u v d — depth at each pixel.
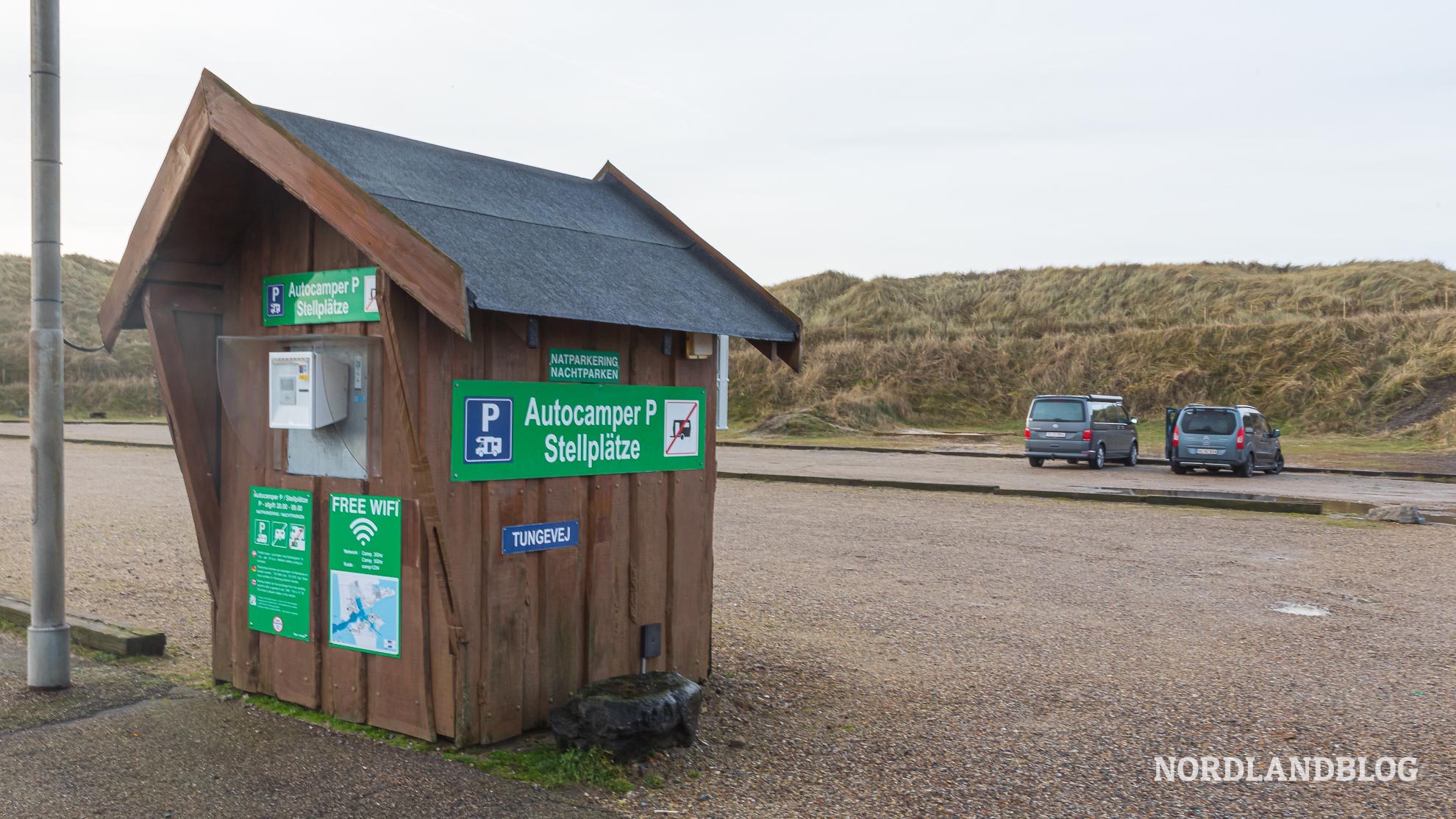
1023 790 4.85
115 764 4.75
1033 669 7.10
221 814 4.22
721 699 6.18
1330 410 38.44
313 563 5.42
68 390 50.72
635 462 5.83
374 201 4.52
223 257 5.71
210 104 5.07
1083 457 26.00
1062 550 12.64
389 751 4.93
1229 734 5.76
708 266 6.76
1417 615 9.08
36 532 5.89
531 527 5.19
